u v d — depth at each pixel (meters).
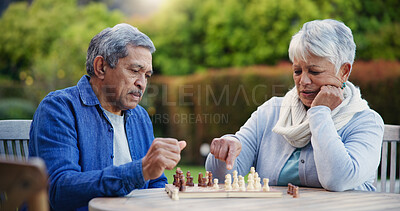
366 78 6.45
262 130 2.31
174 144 1.68
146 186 2.20
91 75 2.11
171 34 8.70
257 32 8.24
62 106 1.96
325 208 1.48
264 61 8.22
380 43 7.71
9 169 1.03
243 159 2.26
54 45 8.97
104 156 2.05
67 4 9.34
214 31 8.50
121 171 1.68
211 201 1.58
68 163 1.83
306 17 8.00
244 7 8.40
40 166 1.02
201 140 7.08
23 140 2.51
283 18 8.09
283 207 1.49
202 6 8.68
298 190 1.80
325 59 1.98
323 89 2.00
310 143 2.09
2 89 8.30
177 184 1.81
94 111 2.06
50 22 9.23
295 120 2.14
